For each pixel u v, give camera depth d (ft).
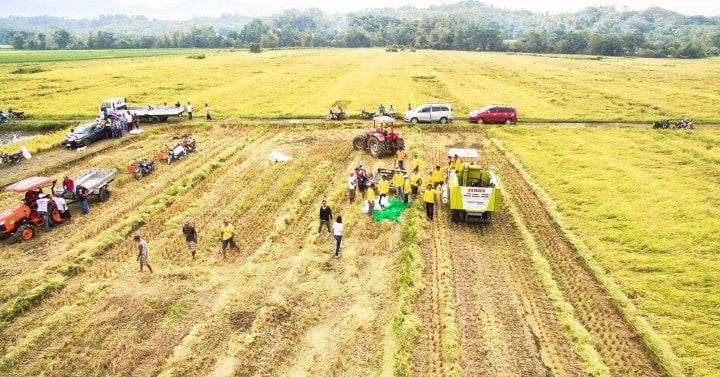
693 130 109.81
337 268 51.67
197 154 94.84
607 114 131.95
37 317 43.50
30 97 157.69
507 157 92.84
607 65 307.99
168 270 51.21
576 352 39.11
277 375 36.50
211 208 67.72
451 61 324.60
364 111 125.18
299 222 63.10
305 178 79.92
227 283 48.85
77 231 60.90
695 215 63.87
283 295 46.14
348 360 38.17
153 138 108.37
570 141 103.76
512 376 36.52
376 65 278.67
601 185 75.46
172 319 43.01
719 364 37.27
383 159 90.53
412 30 622.95
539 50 500.74
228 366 36.96
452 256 54.39
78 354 38.55
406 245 55.62
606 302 46.16
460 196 60.80
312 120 123.13
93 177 74.49
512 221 63.82
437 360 38.11
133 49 589.32
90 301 45.70
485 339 40.42
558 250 56.29
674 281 48.62
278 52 456.45
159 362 37.70
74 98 155.63
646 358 38.91
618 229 60.49
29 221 59.82
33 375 36.47
